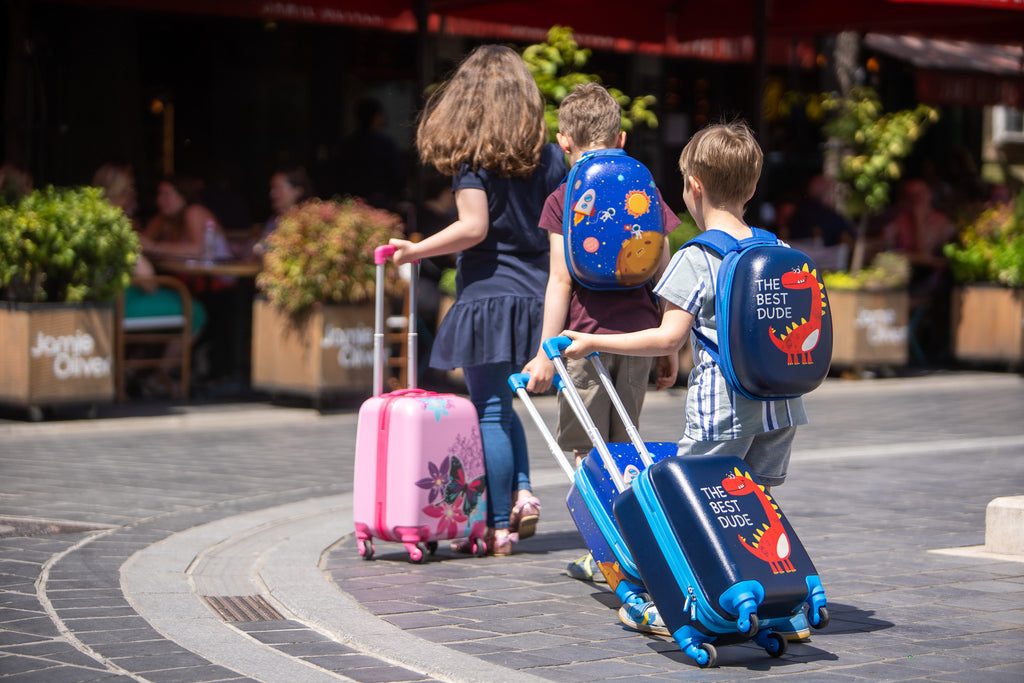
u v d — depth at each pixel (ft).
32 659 13.85
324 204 36.94
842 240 48.57
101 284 33.47
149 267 37.93
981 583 17.93
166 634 15.05
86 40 46.88
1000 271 47.78
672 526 13.69
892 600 16.94
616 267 17.06
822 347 14.15
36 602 16.42
